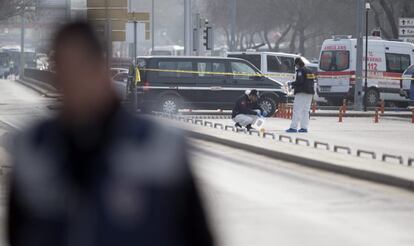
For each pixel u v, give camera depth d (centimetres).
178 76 8294
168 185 845
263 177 4047
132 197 842
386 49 10212
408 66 10275
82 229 847
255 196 3438
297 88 6412
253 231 2694
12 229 873
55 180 852
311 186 3756
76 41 884
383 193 3575
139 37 8350
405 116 8894
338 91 10206
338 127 7200
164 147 847
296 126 6488
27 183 858
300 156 4603
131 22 8331
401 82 10075
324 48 10356
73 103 870
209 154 5003
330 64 10275
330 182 3897
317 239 2589
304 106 6444
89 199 847
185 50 11150
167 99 8275
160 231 845
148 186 842
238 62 8406
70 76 879
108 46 948
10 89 15538
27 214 861
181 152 852
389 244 2536
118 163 845
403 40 10606
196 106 8325
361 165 4181
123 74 10031
